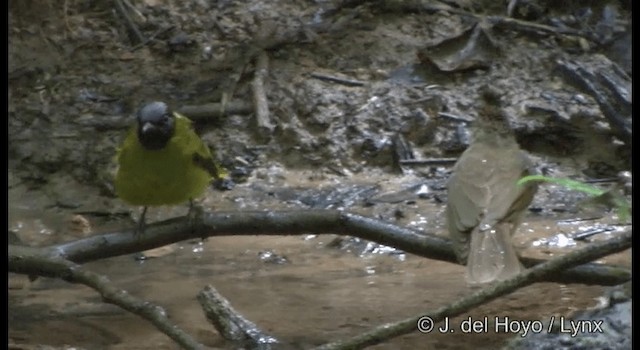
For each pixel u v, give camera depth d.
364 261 11.87
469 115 15.19
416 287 10.92
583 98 15.20
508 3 16.84
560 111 15.03
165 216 13.73
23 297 10.83
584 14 16.61
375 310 10.23
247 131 15.14
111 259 12.06
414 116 15.16
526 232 12.77
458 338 9.51
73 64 16.25
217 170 10.09
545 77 15.70
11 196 14.30
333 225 9.45
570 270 8.96
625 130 14.27
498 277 8.20
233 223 9.58
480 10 16.84
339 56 16.09
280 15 16.75
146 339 9.67
